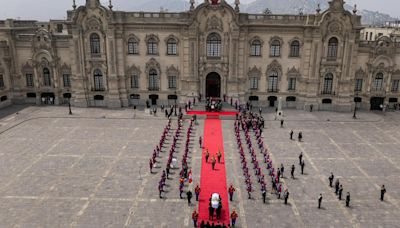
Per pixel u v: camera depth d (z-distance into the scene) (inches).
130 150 1937.7
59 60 2824.8
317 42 2628.0
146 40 2701.8
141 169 1706.4
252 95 2824.8
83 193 1477.6
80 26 2659.9
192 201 1434.5
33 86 2906.0
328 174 1683.1
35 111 2694.4
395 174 1692.9
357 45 2662.4
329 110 2785.4
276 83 2802.7
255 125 2295.8
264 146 2012.8
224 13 2603.3
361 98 2824.8
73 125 2367.1
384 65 2706.7
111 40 2659.9
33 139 2098.9
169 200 1437.0
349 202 1438.2
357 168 1752.0
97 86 2822.3
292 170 1636.3
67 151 1919.3
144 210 1362.0
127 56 2751.0
